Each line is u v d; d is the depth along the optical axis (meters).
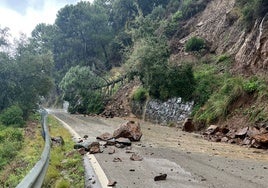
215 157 12.59
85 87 59.72
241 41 32.22
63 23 97.94
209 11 46.97
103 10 92.75
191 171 9.54
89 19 91.44
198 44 39.78
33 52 48.56
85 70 61.91
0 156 17.92
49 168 9.49
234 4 39.25
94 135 20.08
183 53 41.41
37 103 50.09
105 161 10.98
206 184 7.91
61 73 97.31
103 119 38.09
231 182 8.18
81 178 8.70
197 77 31.83
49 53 50.12
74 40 92.75
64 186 7.72
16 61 45.34
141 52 37.56
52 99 105.25
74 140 17.22
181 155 12.78
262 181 8.41
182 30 48.16
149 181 8.14
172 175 8.91
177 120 30.92
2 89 43.31
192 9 50.53
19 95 44.56
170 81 33.22
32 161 13.27
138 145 15.83
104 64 81.19
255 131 18.08
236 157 12.91
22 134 23.88
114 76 66.19
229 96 23.95
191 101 30.03
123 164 10.51
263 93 21.83
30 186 5.75
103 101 52.16
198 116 26.47
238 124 21.64
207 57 37.03
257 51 26.72
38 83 47.03
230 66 30.48
